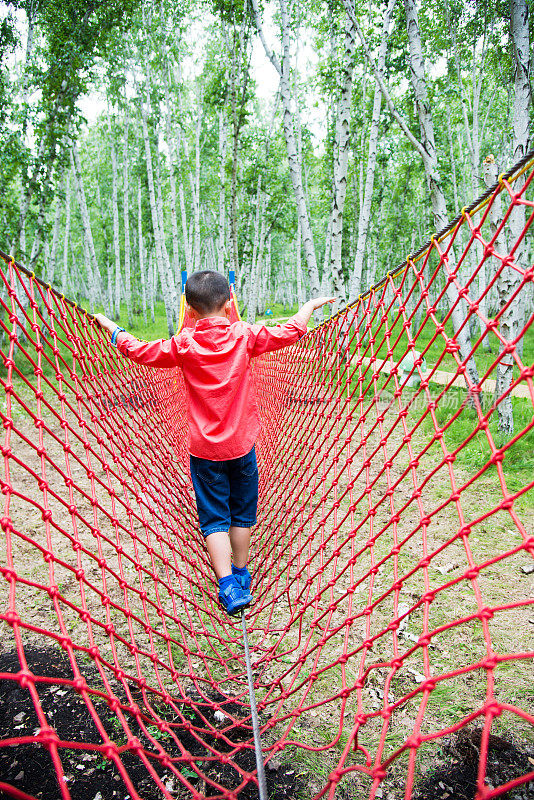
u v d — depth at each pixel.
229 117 21.50
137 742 1.49
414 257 2.46
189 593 3.79
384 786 2.18
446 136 23.64
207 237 36.69
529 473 6.12
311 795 2.15
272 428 5.71
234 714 2.61
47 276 19.48
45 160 14.13
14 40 14.00
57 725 2.53
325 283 18.30
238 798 2.13
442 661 2.98
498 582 3.82
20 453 7.58
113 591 3.87
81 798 2.14
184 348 2.61
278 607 3.58
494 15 13.55
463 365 1.97
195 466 2.68
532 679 2.76
